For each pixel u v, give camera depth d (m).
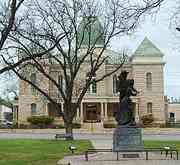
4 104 122.81
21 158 24.00
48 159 23.30
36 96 87.50
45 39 40.22
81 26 48.97
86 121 83.69
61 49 43.09
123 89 24.55
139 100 88.62
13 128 73.00
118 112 24.53
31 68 49.69
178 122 81.69
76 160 21.53
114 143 24.12
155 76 89.44
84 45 61.75
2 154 26.52
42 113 86.44
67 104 44.06
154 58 89.75
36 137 52.34
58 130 69.50
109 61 86.62
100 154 24.36
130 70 90.12
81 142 38.56
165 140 43.16
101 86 87.44
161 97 89.00
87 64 77.69
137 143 23.89
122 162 20.06
